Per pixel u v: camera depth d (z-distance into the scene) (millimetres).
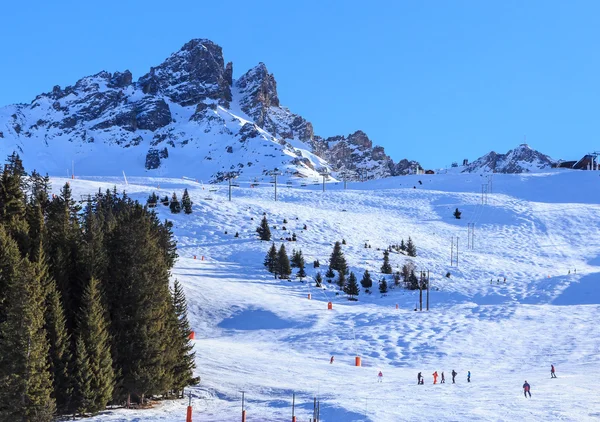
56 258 48344
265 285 103875
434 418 38844
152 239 53094
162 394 49625
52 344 41844
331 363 63938
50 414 38375
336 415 41531
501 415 38719
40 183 103812
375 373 59562
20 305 38219
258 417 42875
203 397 50250
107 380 43188
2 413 37719
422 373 59000
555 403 41781
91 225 54625
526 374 56219
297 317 85688
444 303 99250
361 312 88750
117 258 49500
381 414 40375
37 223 54500
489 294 103312
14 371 37969
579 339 69875
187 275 102562
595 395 44375
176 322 52469
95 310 43875
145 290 48125
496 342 70250
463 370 59906
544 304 95875
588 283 104688
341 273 110375
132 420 42188
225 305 89688
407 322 80625
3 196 56969
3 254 43969
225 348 69062
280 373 58281
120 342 47000
